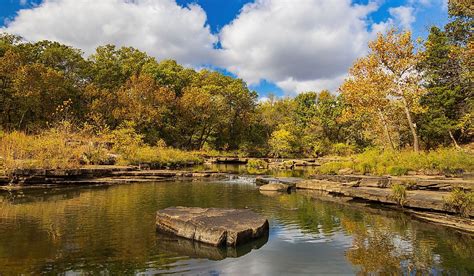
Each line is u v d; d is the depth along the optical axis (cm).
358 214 1171
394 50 2325
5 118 3778
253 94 6203
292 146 5234
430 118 2769
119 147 2577
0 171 1598
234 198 1480
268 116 6475
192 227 853
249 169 3312
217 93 5647
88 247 766
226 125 5719
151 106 4347
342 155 4778
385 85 2370
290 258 728
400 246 809
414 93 2333
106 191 1592
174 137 5069
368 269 662
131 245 793
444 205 1070
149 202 1324
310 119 5934
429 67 2819
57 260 679
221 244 803
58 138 2161
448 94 2631
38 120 3781
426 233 922
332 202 1408
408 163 1758
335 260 715
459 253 750
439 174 1564
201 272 643
